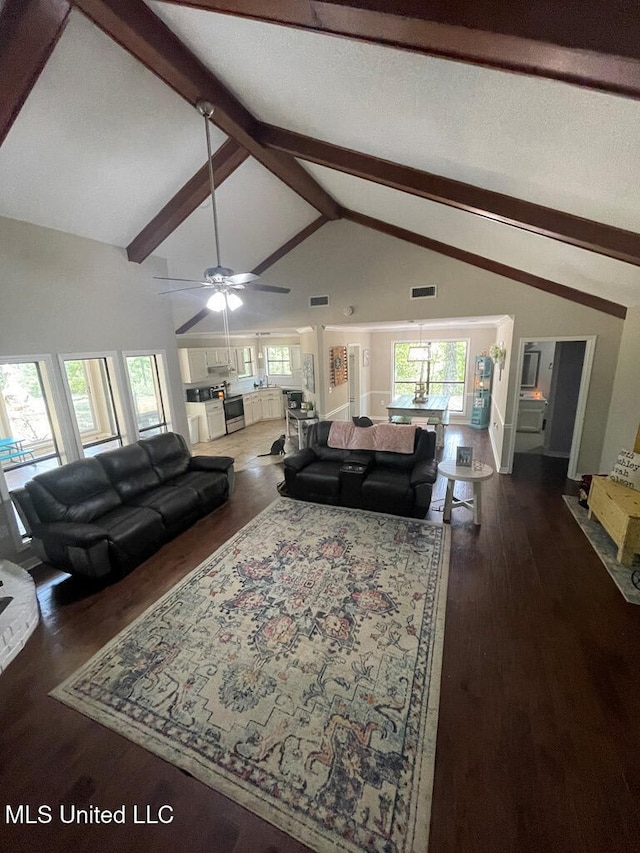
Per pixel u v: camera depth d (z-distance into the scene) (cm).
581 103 131
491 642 248
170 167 358
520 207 250
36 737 195
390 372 914
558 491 485
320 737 190
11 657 183
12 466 500
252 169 403
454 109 172
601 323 465
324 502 471
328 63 180
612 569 323
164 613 282
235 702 210
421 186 280
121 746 190
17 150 276
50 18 193
